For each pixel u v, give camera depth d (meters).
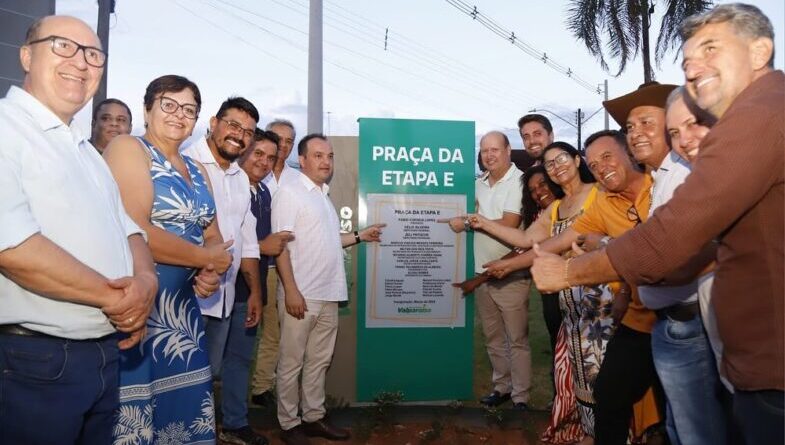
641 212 3.84
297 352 4.75
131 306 2.33
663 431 4.18
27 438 2.19
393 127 5.51
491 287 5.50
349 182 5.61
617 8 18.16
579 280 2.51
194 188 3.35
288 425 4.78
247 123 4.09
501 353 5.65
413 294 5.55
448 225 5.57
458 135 5.58
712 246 2.74
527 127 6.18
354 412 5.42
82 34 2.36
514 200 5.56
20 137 2.17
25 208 2.10
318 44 11.22
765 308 2.04
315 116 11.20
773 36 2.23
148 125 3.30
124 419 2.92
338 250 4.91
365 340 5.52
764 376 2.03
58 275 2.11
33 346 2.19
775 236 2.03
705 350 3.07
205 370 3.36
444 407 5.57
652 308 3.21
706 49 2.25
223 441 4.68
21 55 2.38
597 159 3.90
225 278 4.19
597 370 4.13
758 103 2.05
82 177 2.34
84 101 2.41
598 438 3.92
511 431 5.04
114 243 2.40
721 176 2.02
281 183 5.12
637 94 3.43
